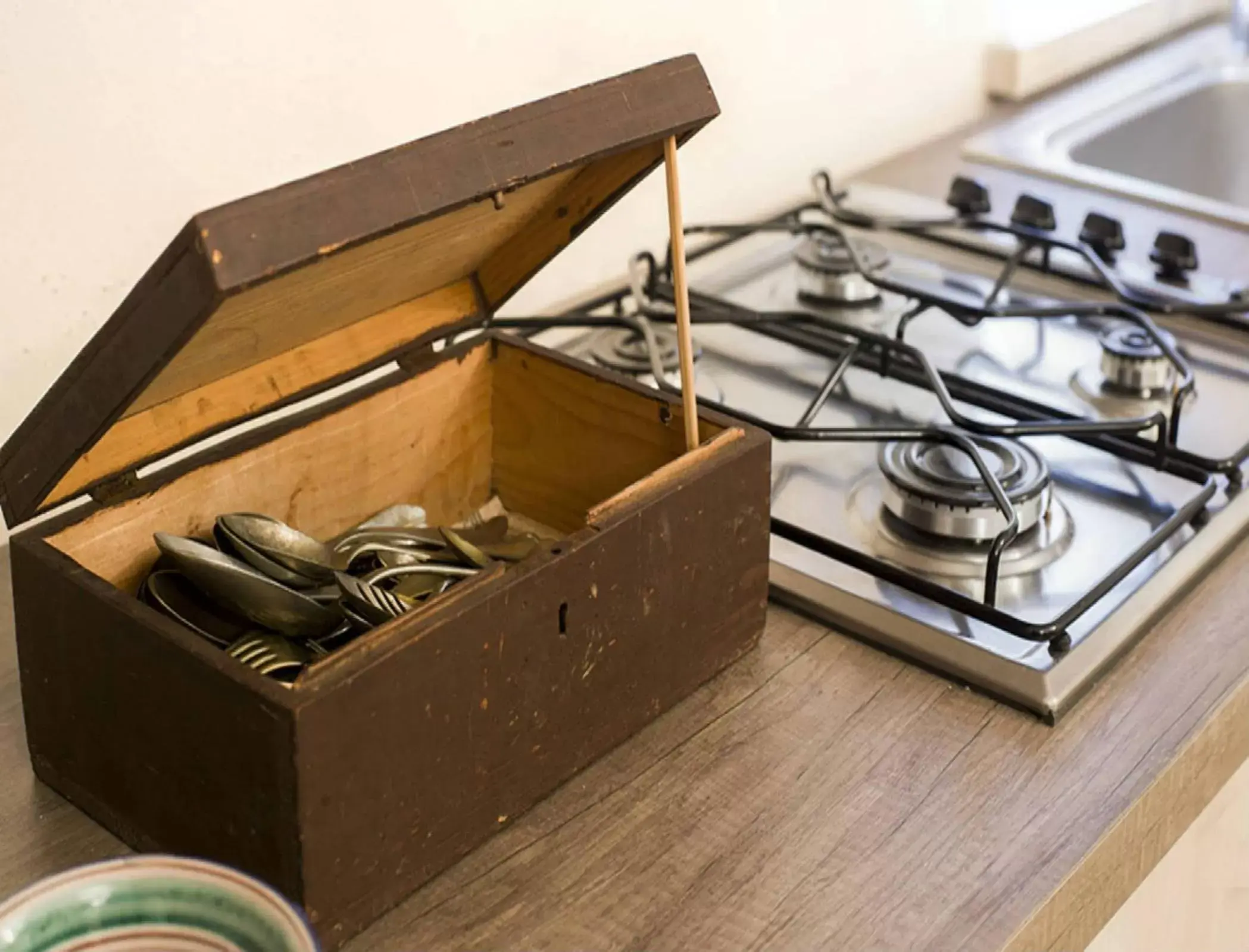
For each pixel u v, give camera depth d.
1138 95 1.78
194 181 1.01
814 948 0.66
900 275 1.35
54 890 0.57
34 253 0.94
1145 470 1.02
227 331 0.73
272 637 0.77
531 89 1.23
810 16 1.48
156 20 0.95
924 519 0.94
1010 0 1.76
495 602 0.68
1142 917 0.86
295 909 0.55
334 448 0.89
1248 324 1.23
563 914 0.68
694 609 0.80
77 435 0.67
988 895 0.68
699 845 0.72
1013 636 0.84
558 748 0.74
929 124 1.70
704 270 1.37
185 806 0.67
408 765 0.66
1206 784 0.82
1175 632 0.87
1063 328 1.25
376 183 0.63
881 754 0.78
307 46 1.04
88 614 0.68
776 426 1.00
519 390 0.95
